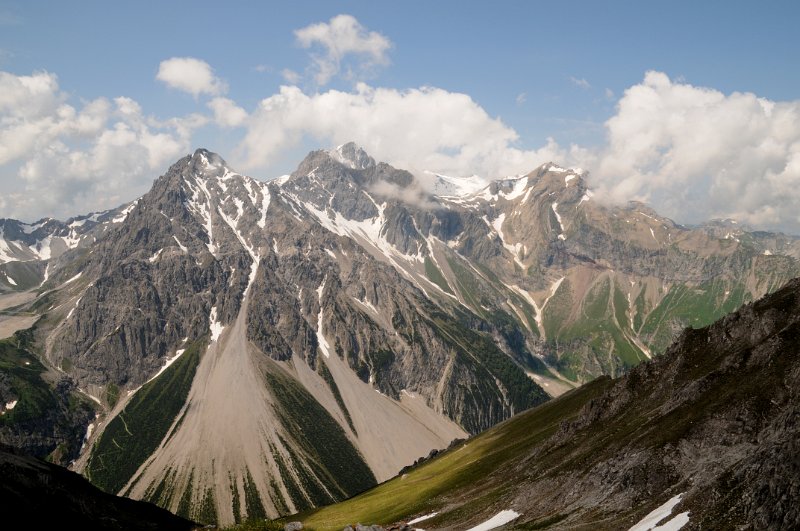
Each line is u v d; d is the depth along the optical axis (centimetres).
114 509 11131
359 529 12575
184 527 12231
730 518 7075
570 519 9456
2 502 8944
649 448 10012
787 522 6406
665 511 8119
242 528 11200
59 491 10200
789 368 9925
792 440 7044
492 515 11794
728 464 8506
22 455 11531
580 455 12375
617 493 9538
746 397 9862
